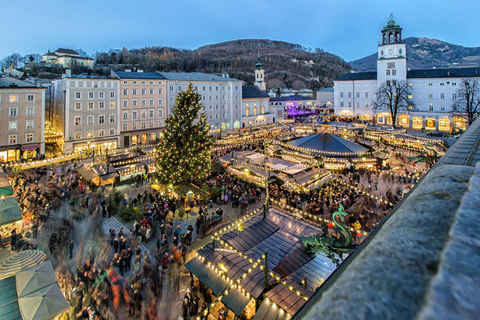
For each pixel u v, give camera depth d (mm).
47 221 22875
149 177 35906
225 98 78250
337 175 33938
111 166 34469
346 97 94125
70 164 43031
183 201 28016
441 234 1096
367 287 959
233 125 78375
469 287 694
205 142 32938
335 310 916
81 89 52062
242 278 13000
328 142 40219
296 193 28453
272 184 30859
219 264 14703
